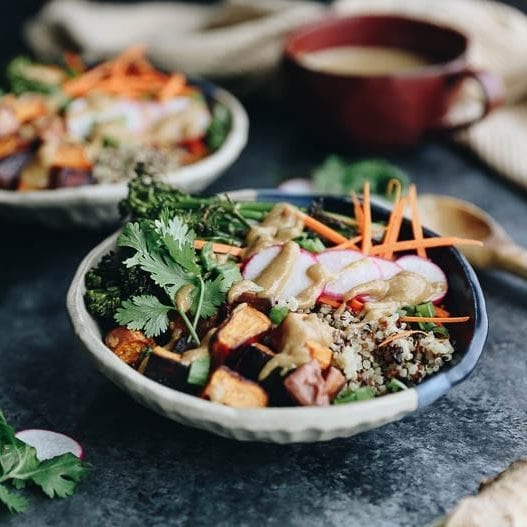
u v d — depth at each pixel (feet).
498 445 2.21
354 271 2.20
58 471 2.12
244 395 2.02
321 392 2.02
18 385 2.37
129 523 2.08
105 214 2.64
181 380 2.06
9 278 2.67
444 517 2.02
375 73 3.01
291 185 2.88
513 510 1.97
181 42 3.30
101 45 3.43
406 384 2.09
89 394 2.34
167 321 2.14
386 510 2.09
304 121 3.05
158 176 2.63
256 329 2.08
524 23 3.31
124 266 2.20
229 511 2.10
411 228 2.32
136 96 2.98
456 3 3.35
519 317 2.51
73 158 2.71
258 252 2.21
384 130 2.94
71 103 2.91
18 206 2.58
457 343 2.15
